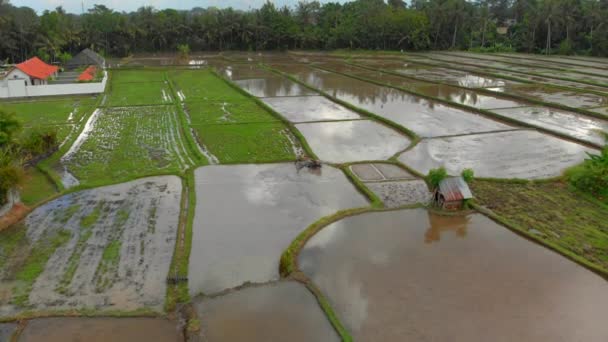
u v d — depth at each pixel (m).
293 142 29.23
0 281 14.35
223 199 20.53
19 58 70.50
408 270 14.90
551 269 15.06
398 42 91.19
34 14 74.88
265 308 12.98
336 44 96.81
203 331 12.01
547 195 21.03
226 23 95.31
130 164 25.02
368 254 15.89
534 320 12.53
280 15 97.62
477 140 29.64
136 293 13.84
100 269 15.05
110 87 50.03
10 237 17.06
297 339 11.77
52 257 15.76
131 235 17.27
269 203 20.20
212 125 32.94
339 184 22.48
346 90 48.47
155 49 93.75
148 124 33.66
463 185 19.45
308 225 18.22
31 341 11.78
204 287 14.17
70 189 21.06
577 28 82.06
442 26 93.56
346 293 13.68
